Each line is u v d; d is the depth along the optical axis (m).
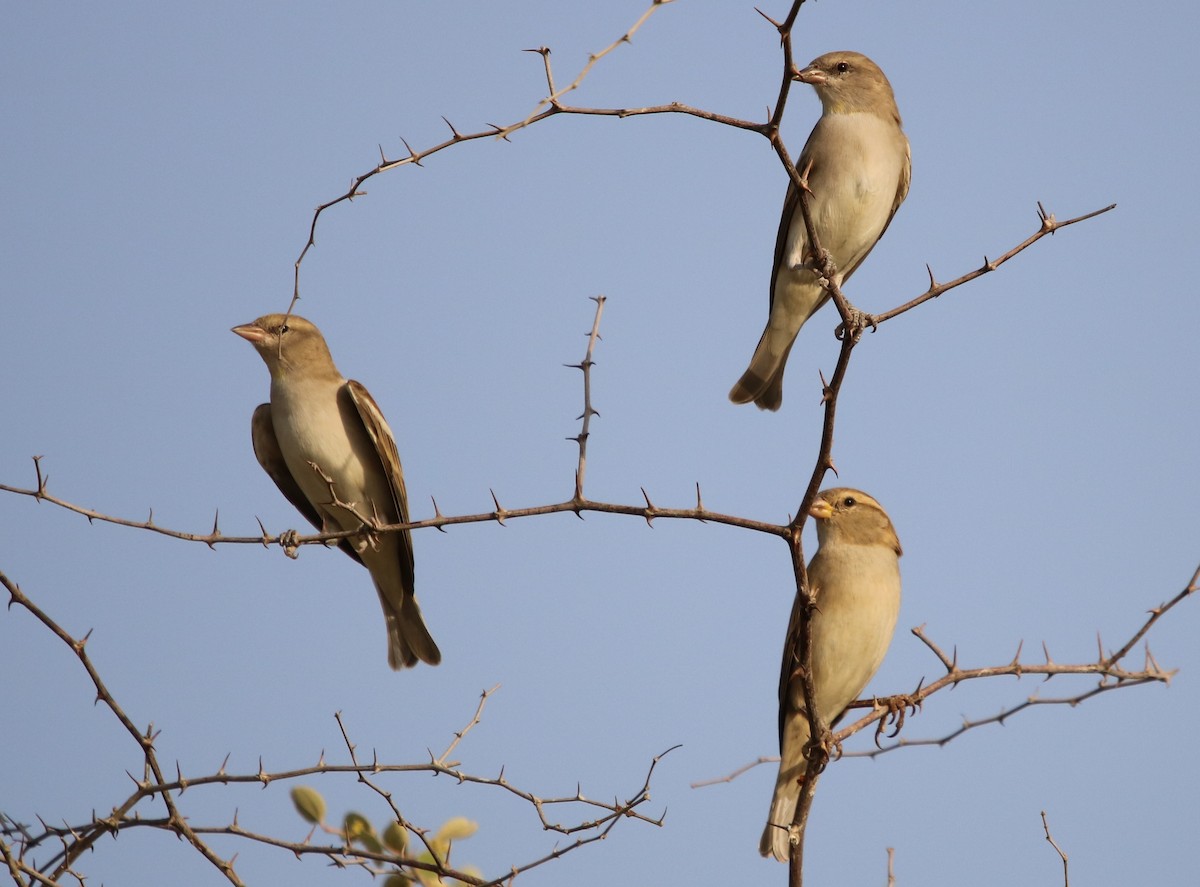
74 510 9.73
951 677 11.25
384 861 9.90
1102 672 10.75
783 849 13.02
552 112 9.13
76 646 9.54
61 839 9.50
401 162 9.36
